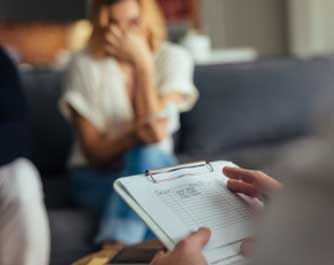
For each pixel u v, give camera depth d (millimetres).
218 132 2332
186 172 801
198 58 2680
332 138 381
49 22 4027
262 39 4160
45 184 1918
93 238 1529
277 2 4012
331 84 549
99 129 1726
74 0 3990
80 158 1785
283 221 384
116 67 1757
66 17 3994
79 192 1677
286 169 415
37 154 2094
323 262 355
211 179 795
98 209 1624
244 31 4281
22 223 1228
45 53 4250
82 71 1771
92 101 1738
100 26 1780
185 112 2314
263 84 2445
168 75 1829
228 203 743
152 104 1702
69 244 1515
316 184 373
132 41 1738
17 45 4215
